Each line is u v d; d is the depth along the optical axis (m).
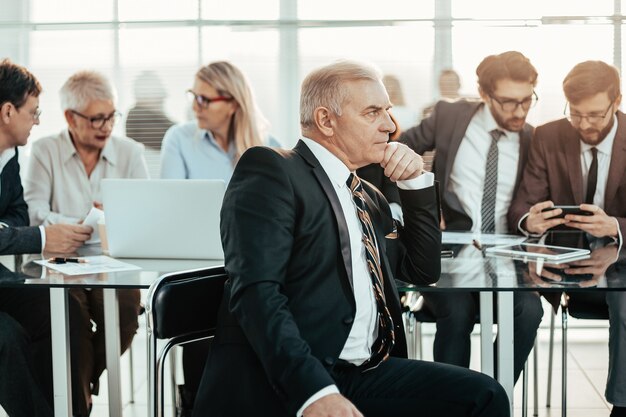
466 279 2.20
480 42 4.11
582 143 3.37
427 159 3.79
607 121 3.31
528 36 4.07
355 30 4.22
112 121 3.59
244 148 3.67
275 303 1.62
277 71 4.32
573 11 4.12
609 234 2.88
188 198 2.58
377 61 4.21
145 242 2.63
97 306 2.96
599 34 4.00
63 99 3.57
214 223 2.59
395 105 4.15
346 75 1.83
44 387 2.79
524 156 3.49
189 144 3.73
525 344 2.72
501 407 1.78
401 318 1.92
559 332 4.30
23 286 2.23
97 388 2.95
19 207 3.20
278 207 1.70
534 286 2.09
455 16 4.33
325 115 1.83
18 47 4.36
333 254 1.76
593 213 2.98
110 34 4.36
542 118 4.05
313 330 1.73
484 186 3.50
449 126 3.55
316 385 1.53
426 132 3.60
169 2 4.52
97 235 3.01
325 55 4.28
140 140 4.42
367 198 1.96
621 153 3.33
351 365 1.85
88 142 3.58
